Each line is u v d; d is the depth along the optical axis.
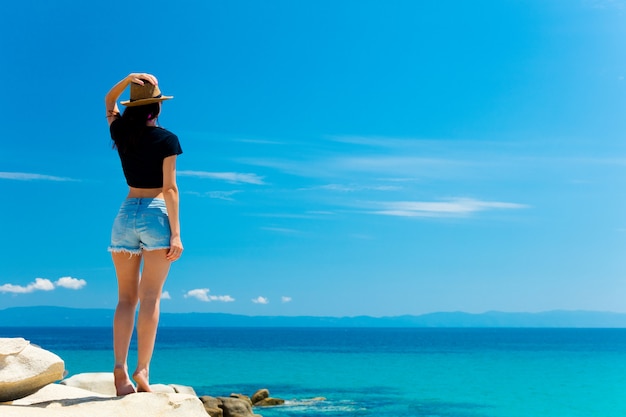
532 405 23.75
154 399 4.68
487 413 21.70
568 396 26.42
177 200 5.11
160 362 43.22
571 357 57.59
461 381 32.47
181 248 5.09
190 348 72.06
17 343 4.86
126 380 5.00
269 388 28.06
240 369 38.28
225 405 15.72
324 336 169.12
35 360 4.82
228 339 122.69
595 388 29.45
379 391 27.48
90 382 10.14
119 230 5.13
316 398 24.75
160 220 5.06
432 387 29.33
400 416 20.69
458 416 20.98
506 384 30.97
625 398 25.80
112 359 43.06
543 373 38.03
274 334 195.00
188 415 4.66
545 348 81.94
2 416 3.88
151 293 5.04
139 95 5.14
